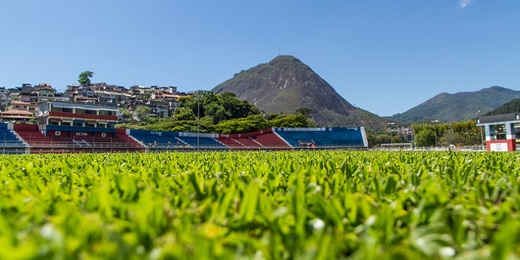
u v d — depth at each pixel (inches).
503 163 249.3
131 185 104.7
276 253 59.1
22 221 73.5
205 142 2910.9
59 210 84.4
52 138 2274.9
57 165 262.4
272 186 126.3
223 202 81.9
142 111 6038.4
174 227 68.8
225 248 62.4
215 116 5123.0
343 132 3459.6
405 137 6259.8
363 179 152.3
